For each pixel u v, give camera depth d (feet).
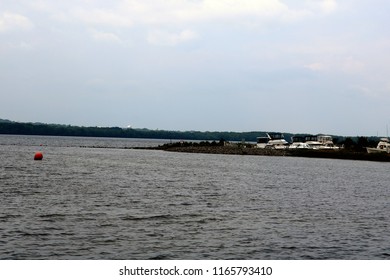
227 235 119.85
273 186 244.63
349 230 129.90
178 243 111.24
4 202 161.89
